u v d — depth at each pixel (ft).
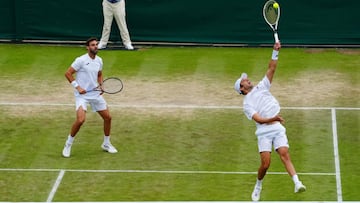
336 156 116.57
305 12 161.89
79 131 124.77
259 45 163.32
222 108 133.49
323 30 162.71
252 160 115.34
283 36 162.91
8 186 108.17
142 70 150.61
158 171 112.37
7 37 164.76
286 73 148.87
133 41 163.94
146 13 162.71
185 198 104.78
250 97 101.24
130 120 128.67
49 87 142.61
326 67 152.25
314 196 105.19
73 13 163.53
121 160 115.55
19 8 163.63
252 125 126.72
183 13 162.71
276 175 110.93
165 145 120.26
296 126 126.31
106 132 117.19
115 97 137.90
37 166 113.80
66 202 103.71
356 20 162.20
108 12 159.53
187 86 142.92
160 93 139.74
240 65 152.87
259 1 161.79
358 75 148.15
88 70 114.32
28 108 133.49
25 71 150.00
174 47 162.91
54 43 164.55
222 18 162.71
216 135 123.44
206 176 110.83
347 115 130.21
